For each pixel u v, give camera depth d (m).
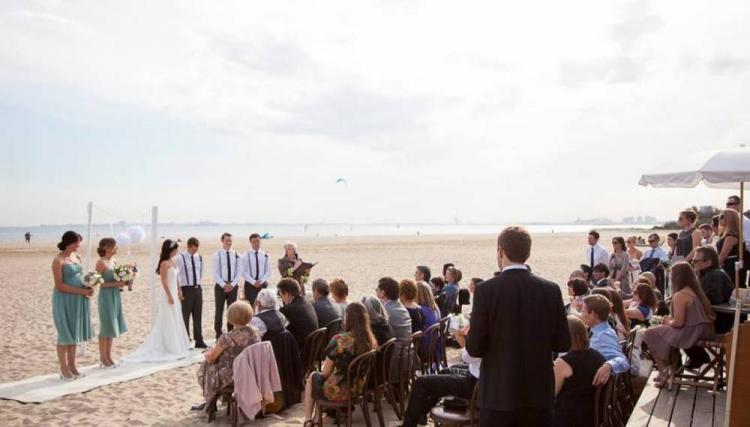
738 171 5.00
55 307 7.67
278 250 40.41
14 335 10.92
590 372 4.36
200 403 6.80
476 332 3.25
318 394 5.43
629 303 7.97
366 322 5.42
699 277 6.04
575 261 29.41
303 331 6.74
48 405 6.69
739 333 4.23
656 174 5.62
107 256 8.61
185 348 9.36
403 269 25.16
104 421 6.16
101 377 7.89
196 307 9.88
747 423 4.17
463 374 5.23
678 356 5.92
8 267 26.84
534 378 3.18
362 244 51.84
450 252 38.25
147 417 6.30
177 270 9.52
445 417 4.60
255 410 5.80
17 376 8.02
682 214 9.27
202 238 76.44
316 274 22.56
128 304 14.97
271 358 6.03
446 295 9.28
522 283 3.26
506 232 3.39
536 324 3.21
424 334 6.71
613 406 4.63
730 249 7.13
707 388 5.68
